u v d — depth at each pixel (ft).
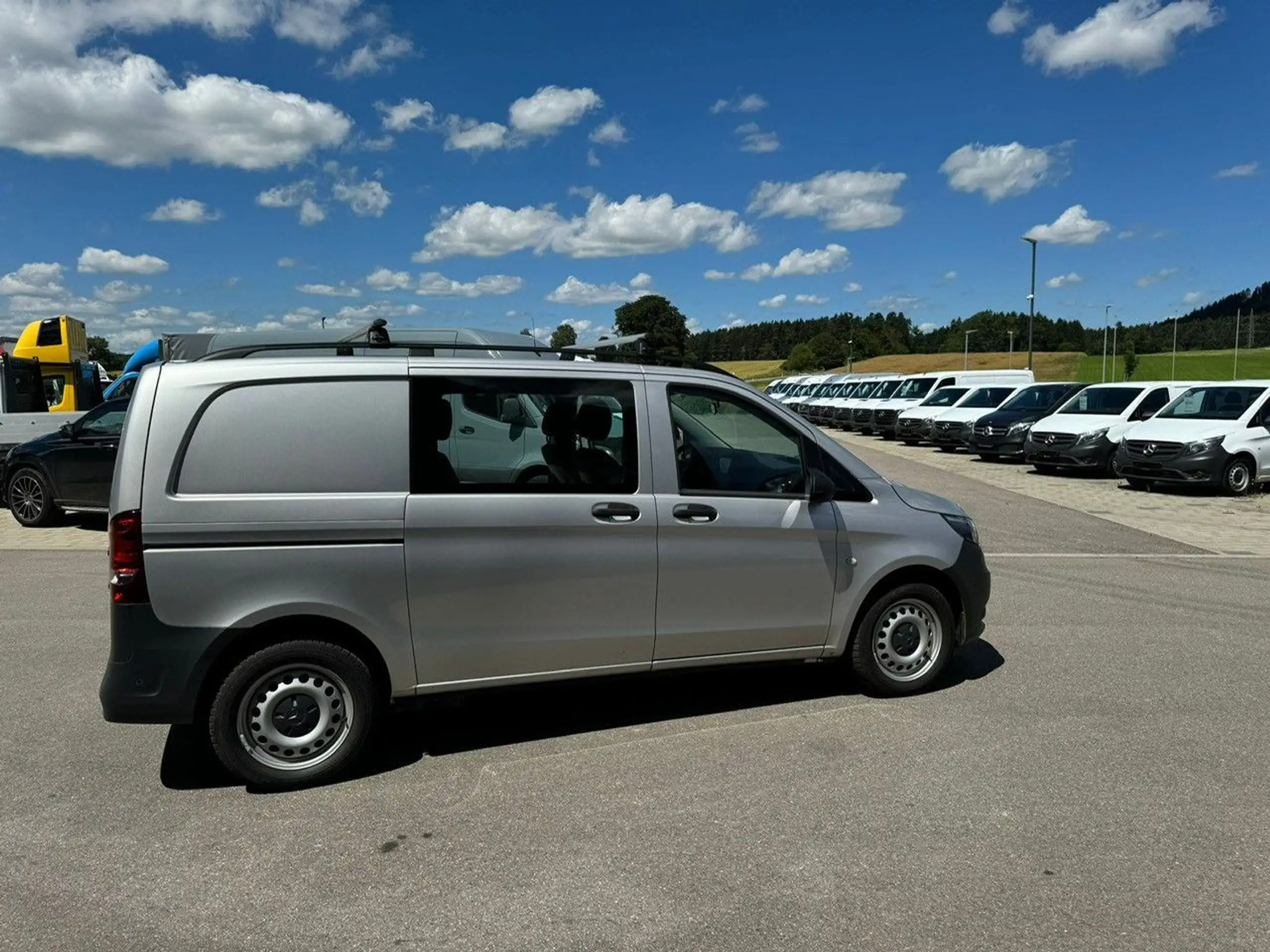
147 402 13.03
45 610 24.53
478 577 14.02
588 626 14.75
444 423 13.98
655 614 15.15
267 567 13.10
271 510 13.08
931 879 10.87
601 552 14.69
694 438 15.60
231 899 10.59
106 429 38.65
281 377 13.44
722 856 11.44
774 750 14.79
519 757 14.66
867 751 14.69
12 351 70.54
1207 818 12.36
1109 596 25.82
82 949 9.65
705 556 15.34
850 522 16.31
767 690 17.71
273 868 11.30
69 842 11.97
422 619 13.84
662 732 15.65
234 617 13.00
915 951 9.48
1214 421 49.29
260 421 13.28
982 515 41.98
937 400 82.79
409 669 13.92
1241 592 26.40
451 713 16.65
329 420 13.52
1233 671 18.83
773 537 15.72
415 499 13.69
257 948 9.67
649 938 9.75
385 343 15.01
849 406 103.24
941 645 17.29
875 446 83.61
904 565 16.70
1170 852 11.45
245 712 13.30
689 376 15.60
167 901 10.55
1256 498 47.26
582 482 14.69
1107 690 17.60
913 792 13.19
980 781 13.53
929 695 17.35
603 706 16.94
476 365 14.33
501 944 9.68
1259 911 10.16
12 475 39.42
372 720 13.88
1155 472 48.52
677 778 13.78
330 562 13.33
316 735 13.64
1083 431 55.67
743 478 15.84
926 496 17.79
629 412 15.02
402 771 14.19
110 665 12.93
